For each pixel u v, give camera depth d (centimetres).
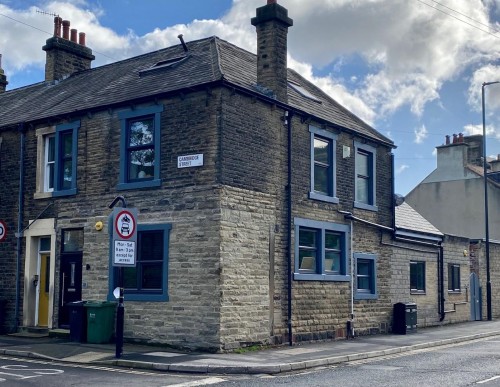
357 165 2073
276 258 1678
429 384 1098
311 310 1788
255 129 1650
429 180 4009
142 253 1636
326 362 1403
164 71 1803
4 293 1911
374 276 2095
